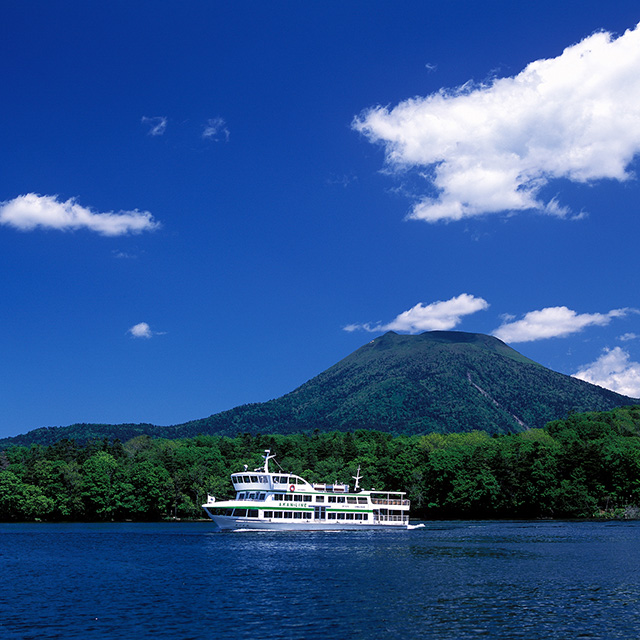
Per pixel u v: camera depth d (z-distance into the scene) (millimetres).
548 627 51625
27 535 134750
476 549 103438
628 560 89812
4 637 48531
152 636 48594
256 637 48375
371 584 70125
